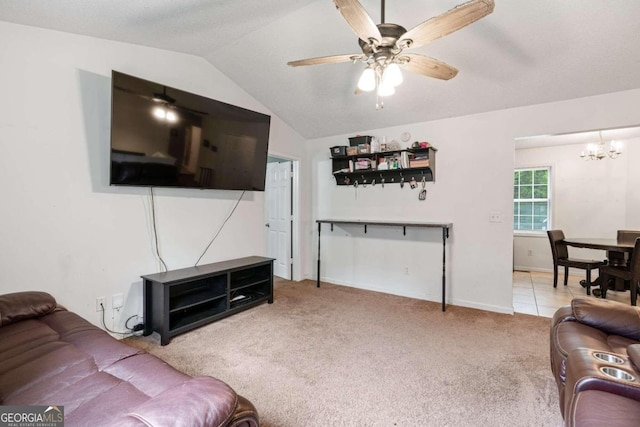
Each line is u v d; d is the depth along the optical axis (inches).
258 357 92.2
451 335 108.3
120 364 54.7
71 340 63.7
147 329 106.8
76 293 95.0
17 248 84.0
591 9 80.9
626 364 45.2
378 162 156.9
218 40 111.2
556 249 174.7
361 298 151.7
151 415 33.2
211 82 131.8
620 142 179.6
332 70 123.9
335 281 182.1
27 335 63.5
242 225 147.3
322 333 109.5
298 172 183.2
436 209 147.3
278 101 152.1
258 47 116.0
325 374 83.2
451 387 77.4
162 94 101.9
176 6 84.1
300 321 120.8
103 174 100.2
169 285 100.8
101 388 47.4
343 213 177.2
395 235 159.6
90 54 96.6
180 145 108.7
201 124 114.1
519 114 127.7
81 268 96.0
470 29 92.7
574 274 206.4
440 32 62.1
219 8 88.4
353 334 108.7
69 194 93.1
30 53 85.3
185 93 108.0
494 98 124.3
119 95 91.7
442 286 142.2
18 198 83.9
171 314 113.4
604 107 113.0
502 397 73.4
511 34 92.4
